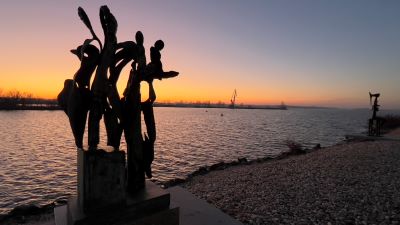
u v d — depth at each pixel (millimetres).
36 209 6492
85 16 3066
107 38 3227
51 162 16500
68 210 3275
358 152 13453
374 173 8891
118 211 3135
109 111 3477
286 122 65625
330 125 54969
